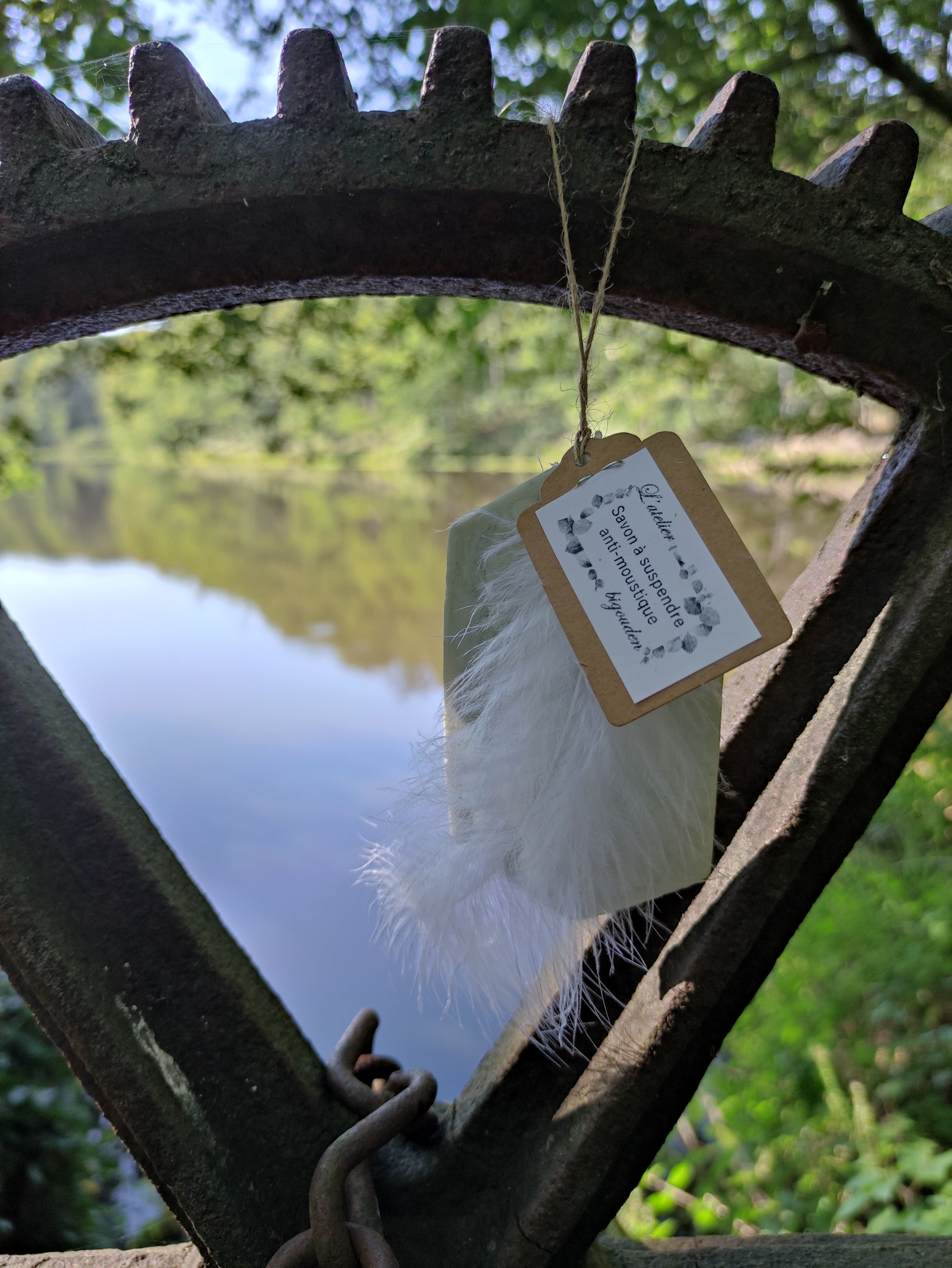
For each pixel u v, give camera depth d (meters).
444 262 0.59
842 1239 0.75
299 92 0.56
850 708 0.58
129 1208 2.40
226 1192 0.59
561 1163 0.60
